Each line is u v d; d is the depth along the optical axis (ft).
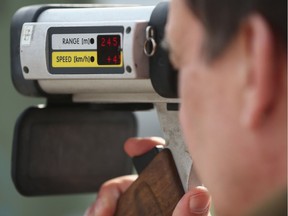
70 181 7.80
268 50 3.83
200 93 4.21
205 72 4.15
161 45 5.87
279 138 3.91
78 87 6.68
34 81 6.82
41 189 7.66
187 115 4.32
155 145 7.16
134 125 8.09
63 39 6.45
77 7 6.73
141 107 7.25
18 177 7.50
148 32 5.98
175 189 6.66
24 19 6.72
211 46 4.06
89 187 7.94
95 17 6.37
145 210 6.90
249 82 3.91
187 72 4.29
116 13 6.28
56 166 7.69
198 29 4.22
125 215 7.18
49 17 6.63
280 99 3.87
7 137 17.88
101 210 7.44
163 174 6.74
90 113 7.75
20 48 6.68
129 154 7.23
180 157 6.67
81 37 6.36
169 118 6.69
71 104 7.55
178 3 4.38
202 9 4.12
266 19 3.85
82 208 18.75
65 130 7.68
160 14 5.95
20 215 18.16
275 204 3.80
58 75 6.52
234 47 3.97
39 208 18.47
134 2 16.49
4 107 17.87
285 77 3.85
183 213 6.34
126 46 6.09
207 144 4.21
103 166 7.97
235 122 4.02
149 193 6.86
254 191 4.05
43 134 7.57
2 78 17.87
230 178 4.10
